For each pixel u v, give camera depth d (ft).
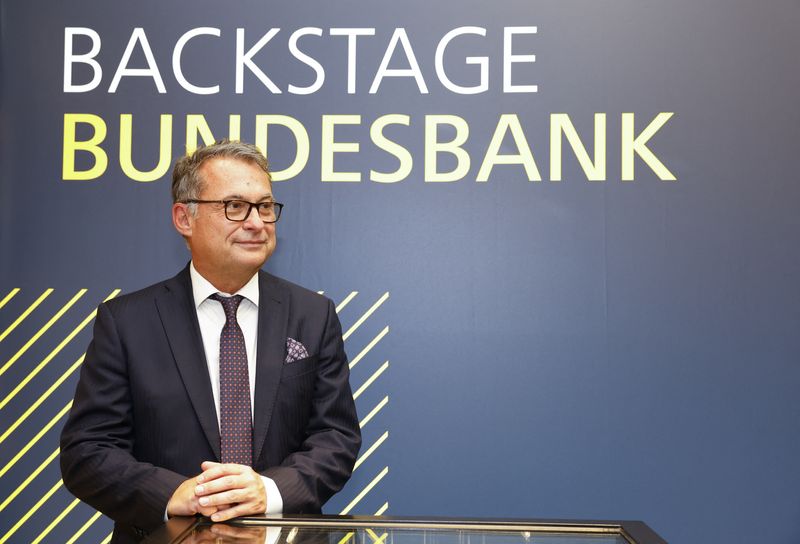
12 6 8.54
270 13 8.50
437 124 8.38
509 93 8.35
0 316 8.37
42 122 8.50
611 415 8.11
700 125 8.22
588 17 8.34
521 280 8.27
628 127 8.27
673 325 8.13
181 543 3.61
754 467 7.99
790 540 7.93
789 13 8.22
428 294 8.32
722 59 8.25
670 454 8.04
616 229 8.23
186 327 5.73
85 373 5.68
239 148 5.77
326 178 8.41
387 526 3.97
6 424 8.33
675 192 8.20
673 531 7.98
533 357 8.21
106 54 8.53
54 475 8.29
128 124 8.50
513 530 3.91
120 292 8.41
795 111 8.18
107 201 8.46
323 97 8.45
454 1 8.40
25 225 8.44
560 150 8.30
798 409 8.00
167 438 5.52
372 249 8.38
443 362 8.27
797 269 8.09
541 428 8.15
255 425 5.58
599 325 8.18
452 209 8.35
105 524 8.27
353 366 8.30
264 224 5.66
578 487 8.08
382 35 8.44
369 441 8.23
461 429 8.20
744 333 8.08
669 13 8.30
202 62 8.51
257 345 5.78
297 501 4.90
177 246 8.45
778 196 8.15
